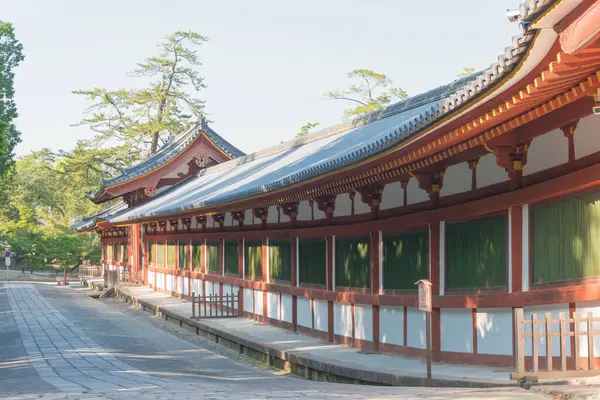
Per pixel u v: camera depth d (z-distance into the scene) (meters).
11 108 59.75
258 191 24.97
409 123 14.50
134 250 61.31
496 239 16.06
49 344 26.83
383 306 21.02
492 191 16.05
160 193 55.91
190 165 56.28
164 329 34.72
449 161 17.45
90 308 46.31
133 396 12.81
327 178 19.95
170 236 49.19
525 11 8.30
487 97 11.12
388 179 20.17
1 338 29.12
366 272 21.89
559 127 13.58
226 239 36.69
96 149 87.38
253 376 20.64
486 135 13.94
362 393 12.79
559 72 9.59
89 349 25.22
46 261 87.06
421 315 19.06
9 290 62.12
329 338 24.36
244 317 33.41
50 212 111.81
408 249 19.64
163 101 88.56
